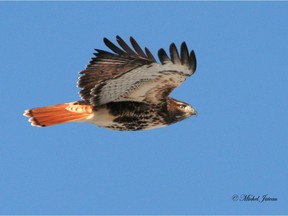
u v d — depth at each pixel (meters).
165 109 18.22
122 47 16.28
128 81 16.80
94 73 16.58
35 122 17.12
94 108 17.36
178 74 16.61
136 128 18.23
